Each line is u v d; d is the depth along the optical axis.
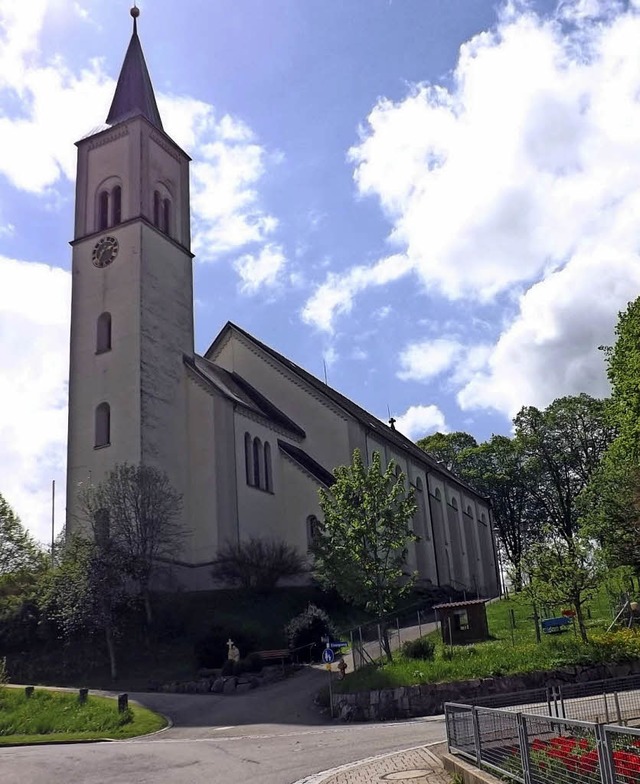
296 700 28.16
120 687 33.25
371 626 41.47
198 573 44.84
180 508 45.22
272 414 56.66
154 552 40.94
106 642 37.31
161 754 18.72
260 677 31.94
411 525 64.69
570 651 26.14
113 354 46.72
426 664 25.89
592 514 36.00
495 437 90.56
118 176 50.31
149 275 48.12
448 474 79.44
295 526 51.47
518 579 30.53
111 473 40.91
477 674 24.58
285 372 59.59
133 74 53.84
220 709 27.48
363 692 24.64
